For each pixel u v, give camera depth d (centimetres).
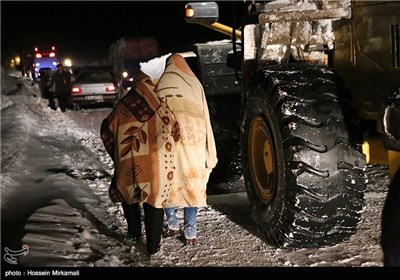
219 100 849
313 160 481
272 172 537
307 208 484
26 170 816
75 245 522
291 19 523
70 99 2009
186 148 508
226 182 830
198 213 667
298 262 504
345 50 520
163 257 521
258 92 539
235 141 843
